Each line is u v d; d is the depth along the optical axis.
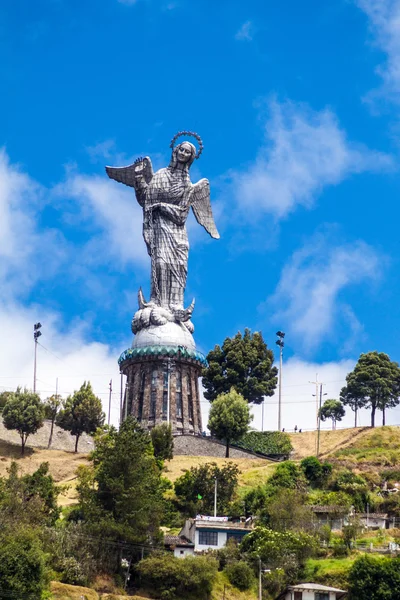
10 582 101.12
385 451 181.62
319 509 140.00
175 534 138.62
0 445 183.00
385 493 158.62
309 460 162.88
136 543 122.75
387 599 112.00
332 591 113.69
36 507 122.00
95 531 120.94
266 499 146.75
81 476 134.00
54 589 108.81
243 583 120.62
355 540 133.25
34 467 169.12
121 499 125.94
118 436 133.12
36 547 105.81
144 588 118.31
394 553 128.25
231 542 129.88
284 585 120.94
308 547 125.94
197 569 117.44
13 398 182.12
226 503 150.00
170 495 153.00
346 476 160.75
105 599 110.81
